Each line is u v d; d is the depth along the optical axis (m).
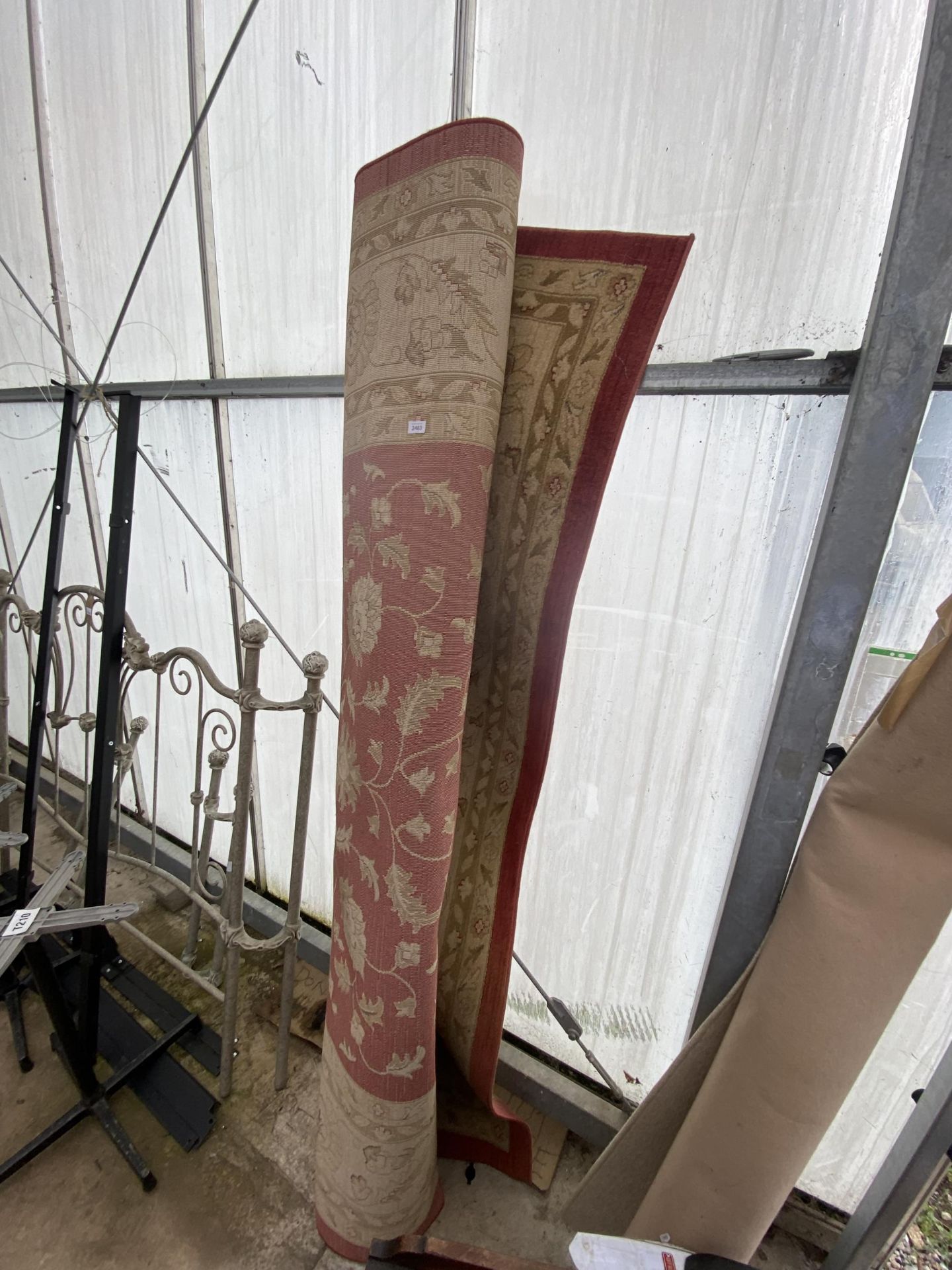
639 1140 0.88
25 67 1.37
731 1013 0.77
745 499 0.85
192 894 1.30
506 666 0.72
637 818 1.06
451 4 0.87
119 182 1.32
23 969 1.41
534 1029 1.30
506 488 0.65
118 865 1.97
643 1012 1.15
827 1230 1.00
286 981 1.16
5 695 1.46
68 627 1.40
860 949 0.64
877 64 0.66
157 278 1.34
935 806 0.59
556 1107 1.19
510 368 0.61
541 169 0.88
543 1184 1.09
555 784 1.13
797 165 0.72
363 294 0.61
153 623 1.77
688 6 0.73
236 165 1.15
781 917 0.70
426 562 0.58
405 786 0.65
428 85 0.93
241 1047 1.34
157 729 1.21
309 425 1.25
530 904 1.22
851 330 0.73
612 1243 0.74
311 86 1.03
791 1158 0.72
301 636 1.45
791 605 0.85
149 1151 1.12
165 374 1.43
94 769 1.04
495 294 0.53
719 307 0.81
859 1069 0.67
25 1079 1.23
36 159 1.44
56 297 1.56
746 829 0.84
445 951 0.92
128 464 0.97
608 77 0.80
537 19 0.82
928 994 0.85
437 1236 1.01
